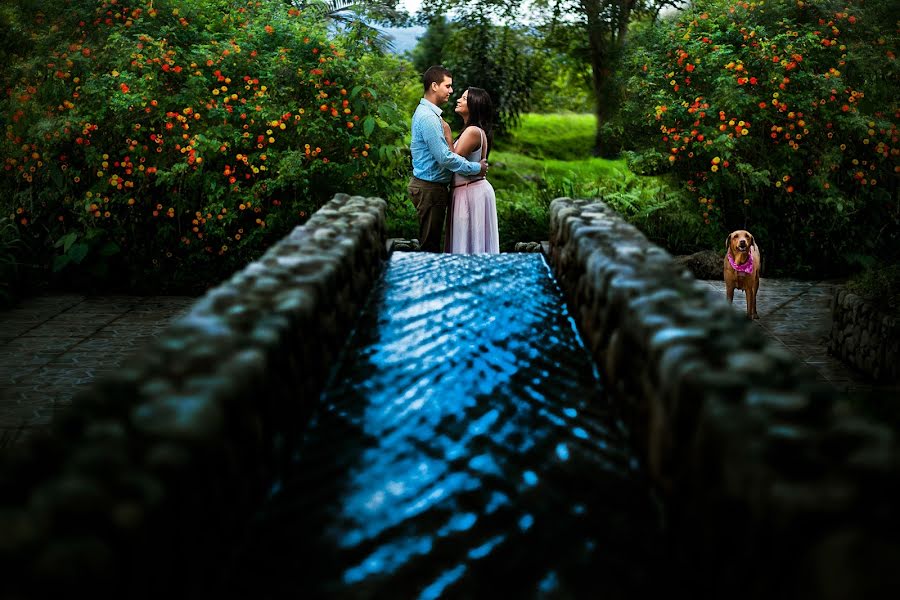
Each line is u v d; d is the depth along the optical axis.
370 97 7.92
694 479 1.50
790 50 8.20
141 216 7.56
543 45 14.03
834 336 5.71
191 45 7.81
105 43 7.70
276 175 7.71
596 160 13.46
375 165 8.08
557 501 1.87
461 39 14.12
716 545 1.36
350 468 2.02
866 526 1.04
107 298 7.25
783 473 1.18
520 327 3.18
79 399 1.50
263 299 2.21
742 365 1.59
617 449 2.12
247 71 7.79
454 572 1.60
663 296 2.12
